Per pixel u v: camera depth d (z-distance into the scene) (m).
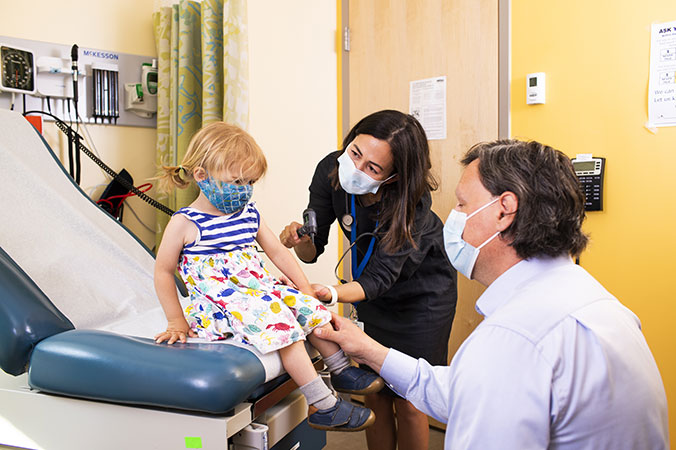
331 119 3.12
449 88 2.56
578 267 0.92
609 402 0.76
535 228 0.88
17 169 1.68
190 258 1.35
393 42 2.78
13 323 1.17
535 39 2.27
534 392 0.76
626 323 0.84
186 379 1.06
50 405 1.20
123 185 2.28
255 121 2.68
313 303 1.35
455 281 1.91
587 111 2.16
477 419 0.79
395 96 2.79
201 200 1.40
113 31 2.33
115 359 1.11
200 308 1.33
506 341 0.80
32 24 2.11
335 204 1.80
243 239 1.39
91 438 1.18
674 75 1.98
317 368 1.49
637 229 2.08
